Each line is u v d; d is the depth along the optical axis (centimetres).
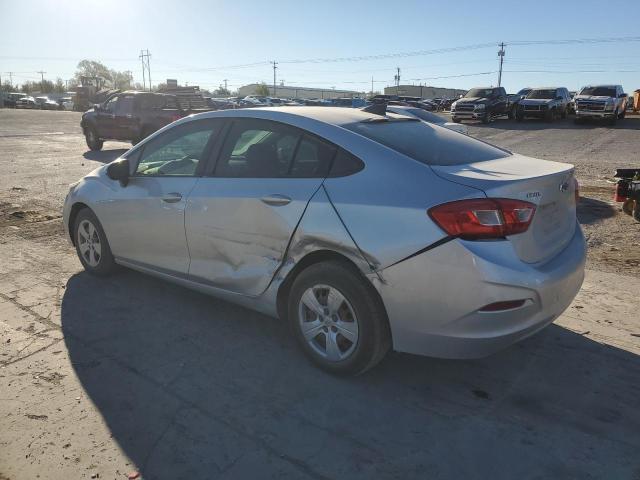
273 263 349
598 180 1160
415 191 297
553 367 351
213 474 253
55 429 282
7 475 248
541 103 2980
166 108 1634
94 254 499
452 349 295
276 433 282
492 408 307
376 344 315
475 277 277
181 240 406
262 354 366
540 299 292
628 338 391
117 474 251
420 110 923
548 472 256
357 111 397
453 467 259
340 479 250
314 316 342
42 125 2836
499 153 378
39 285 485
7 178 1098
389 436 281
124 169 444
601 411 304
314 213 324
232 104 4628
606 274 527
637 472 256
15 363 348
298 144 352
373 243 299
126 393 316
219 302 452
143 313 427
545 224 314
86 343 377
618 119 3131
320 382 332
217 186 380
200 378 334
